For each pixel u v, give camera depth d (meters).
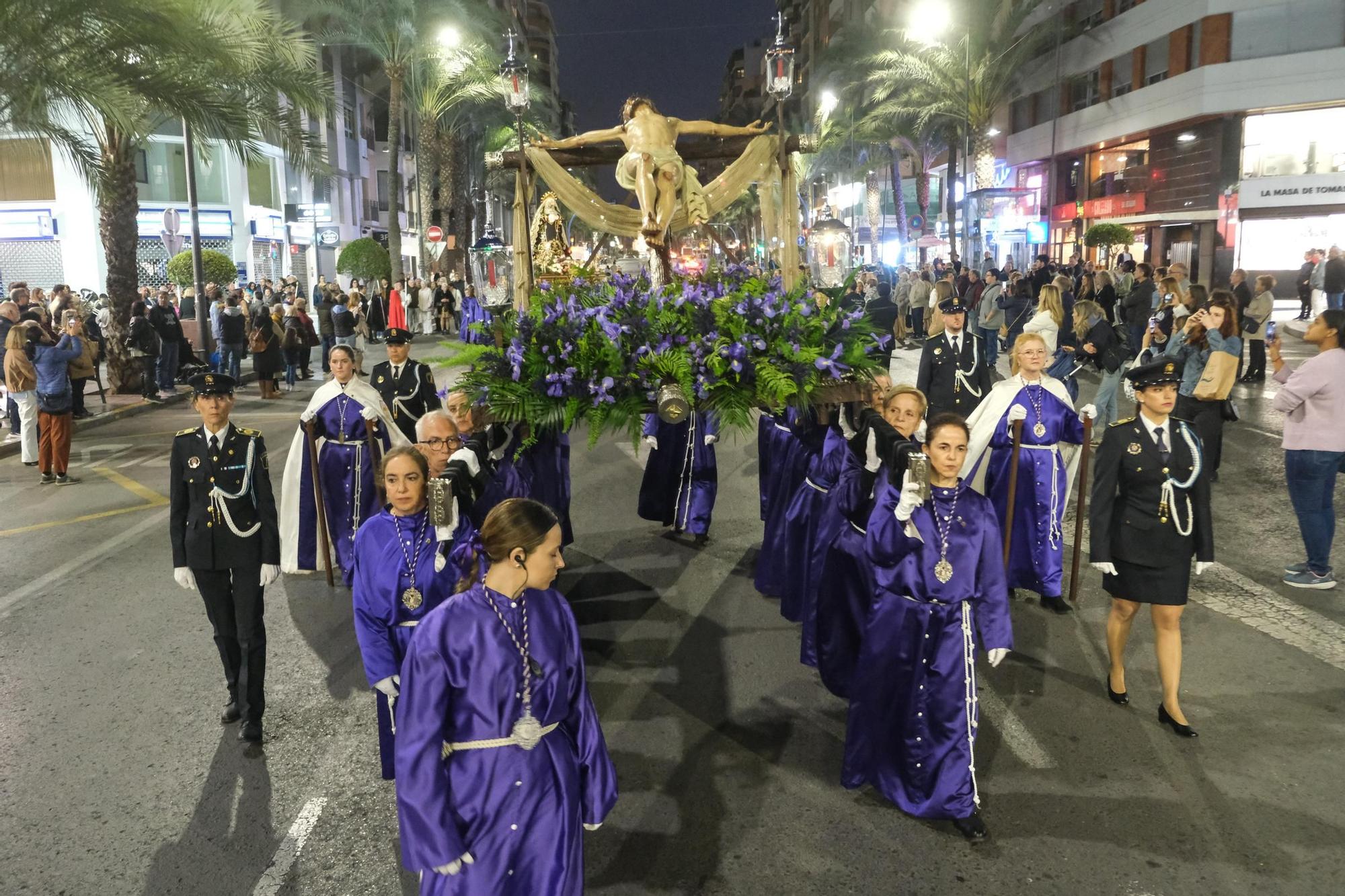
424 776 2.71
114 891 3.77
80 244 29.81
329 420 7.33
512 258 7.63
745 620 6.49
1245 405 13.90
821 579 4.86
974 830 3.96
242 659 5.14
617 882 3.72
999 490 6.56
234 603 4.95
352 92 48.03
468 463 4.00
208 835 4.15
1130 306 17.70
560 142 7.41
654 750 4.76
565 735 2.97
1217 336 8.28
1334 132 29.69
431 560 3.85
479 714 2.78
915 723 3.96
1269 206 30.47
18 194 29.52
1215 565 7.25
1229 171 30.98
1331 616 6.22
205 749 4.91
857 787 4.27
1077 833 3.97
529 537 2.79
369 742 4.97
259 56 15.51
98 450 13.14
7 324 13.72
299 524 7.63
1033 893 3.60
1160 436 4.70
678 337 5.34
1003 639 3.94
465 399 5.29
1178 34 31.61
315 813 4.30
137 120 15.57
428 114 36.16
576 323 5.46
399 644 3.94
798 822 4.11
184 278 24.41
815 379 5.30
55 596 7.29
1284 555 7.44
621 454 12.08
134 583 7.57
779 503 6.71
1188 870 3.71
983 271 31.98
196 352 21.22
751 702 5.28
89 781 4.60
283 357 20.36
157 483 11.17
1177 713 4.77
